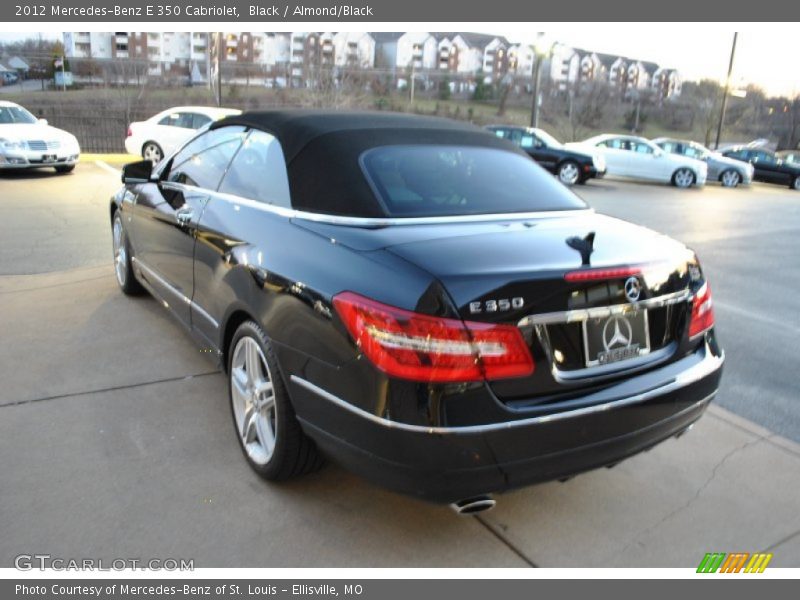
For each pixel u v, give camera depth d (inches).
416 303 85.7
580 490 120.3
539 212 121.3
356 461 93.2
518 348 87.3
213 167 149.1
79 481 114.7
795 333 215.3
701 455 132.8
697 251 362.9
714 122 1758.1
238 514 108.5
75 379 154.3
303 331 99.2
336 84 1349.7
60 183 504.7
